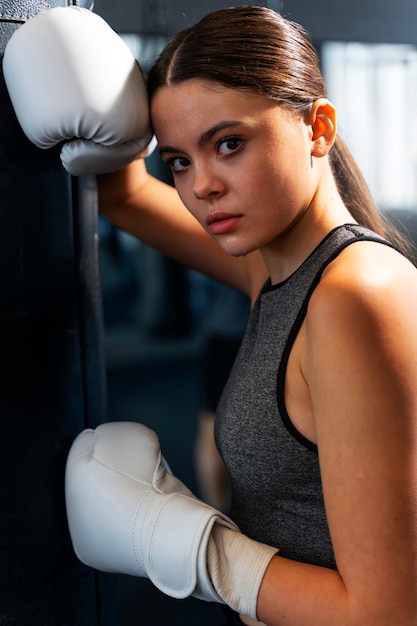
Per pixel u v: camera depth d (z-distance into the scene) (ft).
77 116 3.46
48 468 4.21
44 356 4.14
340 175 3.99
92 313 4.37
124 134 3.56
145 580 8.70
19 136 3.90
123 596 8.30
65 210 4.09
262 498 3.64
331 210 3.61
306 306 3.38
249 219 3.34
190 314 21.06
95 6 5.46
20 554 4.21
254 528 3.72
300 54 3.37
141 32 5.62
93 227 4.37
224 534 3.44
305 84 3.35
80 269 4.27
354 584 3.00
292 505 3.57
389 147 12.66
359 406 2.97
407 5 6.81
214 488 9.16
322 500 3.49
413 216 12.24
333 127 3.48
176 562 3.38
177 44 3.39
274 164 3.27
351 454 2.98
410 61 12.18
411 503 2.98
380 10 6.81
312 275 3.46
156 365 18.90
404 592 2.97
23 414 4.12
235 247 3.40
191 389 16.89
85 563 3.96
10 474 4.13
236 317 8.90
